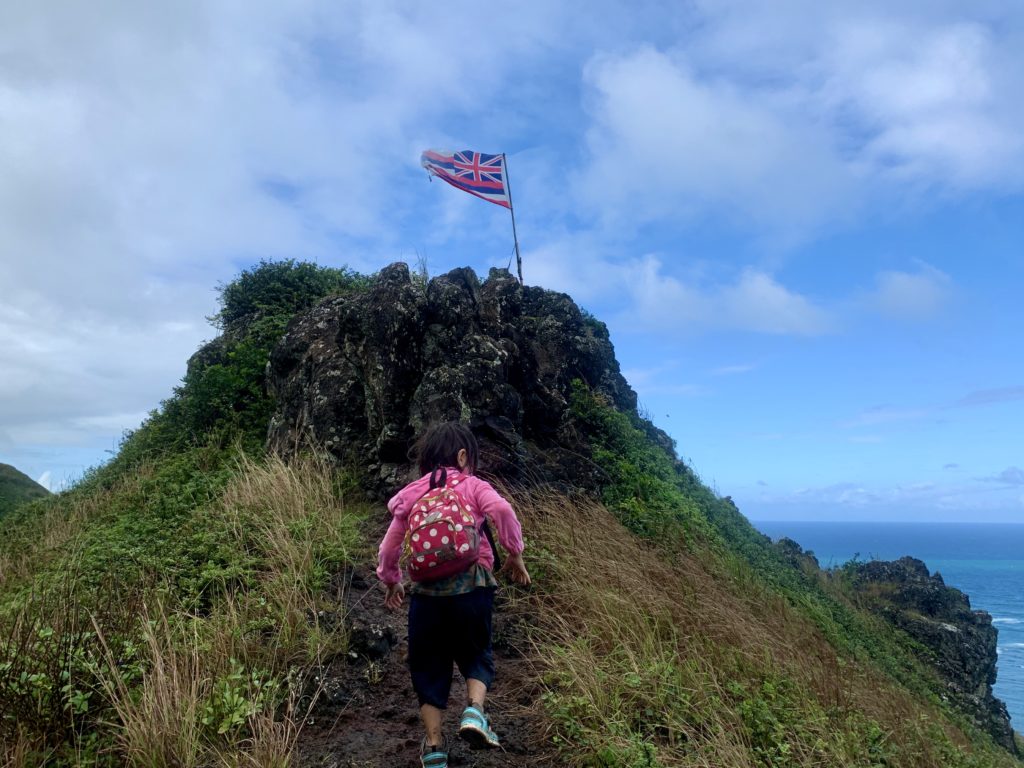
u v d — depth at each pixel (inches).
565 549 267.4
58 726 150.3
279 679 175.8
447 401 328.2
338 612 207.8
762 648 237.8
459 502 147.6
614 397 513.3
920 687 432.8
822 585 590.9
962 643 607.5
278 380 422.9
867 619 553.6
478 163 505.7
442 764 137.5
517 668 208.2
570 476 353.7
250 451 396.5
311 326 417.7
